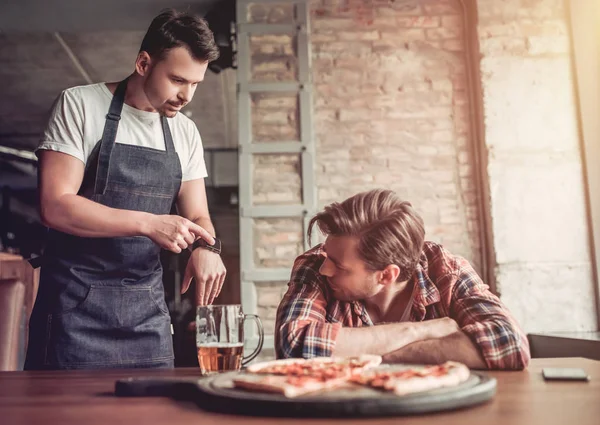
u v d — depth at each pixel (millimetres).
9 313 2338
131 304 1992
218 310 1290
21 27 4793
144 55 1956
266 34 4340
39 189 1934
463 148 4312
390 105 4336
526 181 4145
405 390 902
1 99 7445
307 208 4203
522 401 992
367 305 1737
